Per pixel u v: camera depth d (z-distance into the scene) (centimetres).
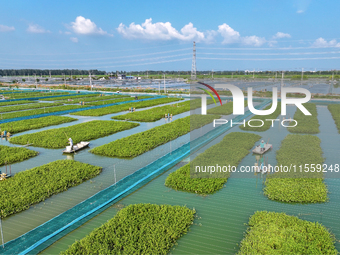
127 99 6588
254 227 1217
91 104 5728
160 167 1981
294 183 1602
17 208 1459
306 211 1372
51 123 3709
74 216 1360
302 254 1034
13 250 1125
